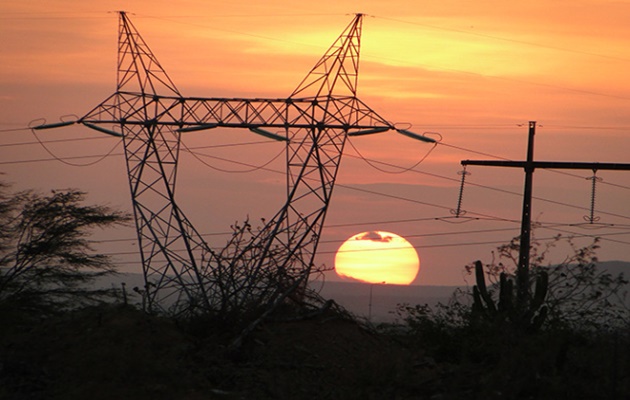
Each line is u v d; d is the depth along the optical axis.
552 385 51.75
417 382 54.97
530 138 110.69
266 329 66.31
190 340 64.69
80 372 56.47
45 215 116.00
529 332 60.50
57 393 53.78
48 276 112.69
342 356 62.16
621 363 54.94
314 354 62.00
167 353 60.69
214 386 56.94
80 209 118.75
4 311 75.06
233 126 98.50
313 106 97.06
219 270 70.88
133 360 56.78
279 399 54.03
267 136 96.88
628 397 51.56
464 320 67.62
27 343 61.69
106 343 61.03
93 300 114.62
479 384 52.56
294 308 71.56
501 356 54.62
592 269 63.50
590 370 55.38
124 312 67.25
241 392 55.62
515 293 63.69
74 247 116.88
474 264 68.06
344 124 96.62
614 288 63.62
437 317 70.38
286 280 71.56
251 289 70.50
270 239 73.12
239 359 61.72
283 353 62.25
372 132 96.12
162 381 55.91
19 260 112.81
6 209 116.75
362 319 74.75
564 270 64.00
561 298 63.09
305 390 55.28
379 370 55.91
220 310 68.38
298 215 93.44
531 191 108.88
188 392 54.88
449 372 56.69
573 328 62.50
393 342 67.62
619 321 62.44
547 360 53.47
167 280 85.06
